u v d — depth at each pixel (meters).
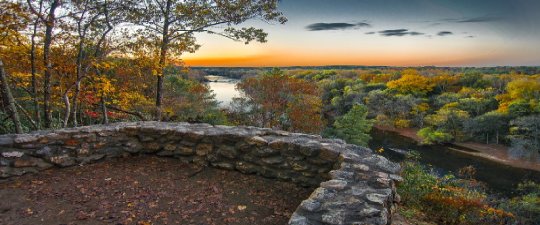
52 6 7.68
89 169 5.15
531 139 39.44
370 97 65.69
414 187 6.74
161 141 5.76
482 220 7.18
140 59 10.52
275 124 34.72
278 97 34.72
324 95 75.00
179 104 26.06
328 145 4.71
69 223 3.49
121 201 4.08
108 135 5.57
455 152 40.97
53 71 9.51
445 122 48.09
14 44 7.85
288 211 3.97
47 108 8.59
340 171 3.79
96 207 3.89
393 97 63.00
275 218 3.79
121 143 5.71
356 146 4.84
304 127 32.81
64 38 8.43
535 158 36.88
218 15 11.39
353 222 2.70
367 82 87.88
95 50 9.64
